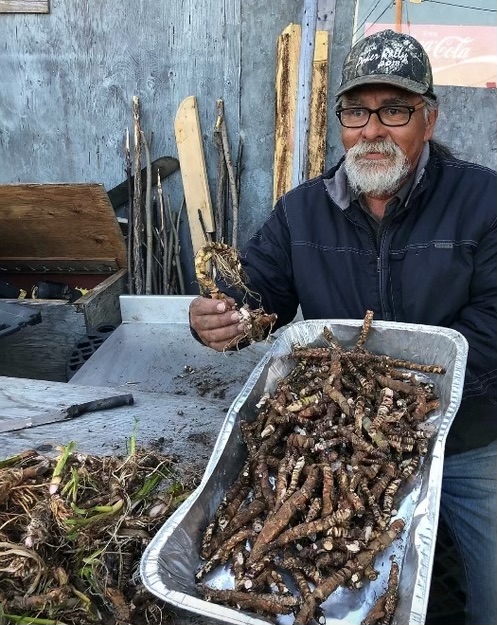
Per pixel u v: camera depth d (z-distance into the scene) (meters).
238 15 2.71
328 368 1.22
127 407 1.57
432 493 0.88
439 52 2.52
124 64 2.93
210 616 0.75
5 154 3.23
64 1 2.86
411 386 1.15
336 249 1.50
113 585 0.95
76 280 3.34
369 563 0.87
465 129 2.66
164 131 3.01
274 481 1.04
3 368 2.99
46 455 1.33
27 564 0.92
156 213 3.12
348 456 1.04
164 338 2.46
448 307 1.43
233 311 1.33
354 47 1.41
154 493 1.14
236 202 2.92
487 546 1.33
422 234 1.42
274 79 2.78
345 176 1.47
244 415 1.14
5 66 3.04
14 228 3.10
